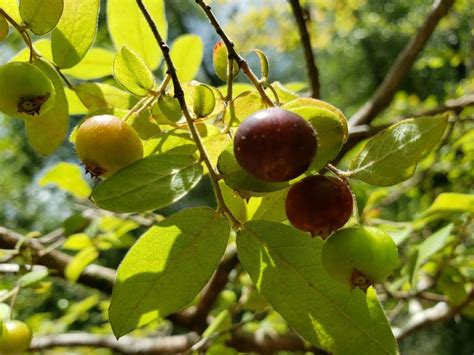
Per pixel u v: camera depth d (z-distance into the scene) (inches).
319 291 3.6
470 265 7.7
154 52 5.3
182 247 3.6
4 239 7.7
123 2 5.2
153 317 3.5
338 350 3.6
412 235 8.6
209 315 9.6
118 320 3.5
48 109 4.0
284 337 8.6
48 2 3.9
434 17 9.3
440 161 11.4
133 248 3.5
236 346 8.4
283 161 3.1
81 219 7.8
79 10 4.1
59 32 4.1
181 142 3.8
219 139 3.8
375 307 3.6
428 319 8.3
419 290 8.1
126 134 3.6
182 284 3.5
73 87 4.4
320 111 3.4
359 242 3.4
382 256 3.4
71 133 4.2
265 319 9.6
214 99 3.7
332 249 3.5
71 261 8.0
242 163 3.2
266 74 3.8
